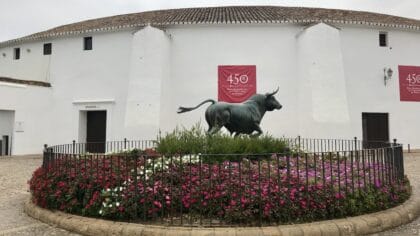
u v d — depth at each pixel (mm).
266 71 18219
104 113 19953
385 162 6406
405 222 5398
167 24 18359
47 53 21094
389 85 18828
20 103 19016
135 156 5734
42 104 19984
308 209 4980
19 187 9008
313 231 4602
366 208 5367
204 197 5133
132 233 4660
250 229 4562
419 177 9945
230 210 4828
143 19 20500
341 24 18422
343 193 5266
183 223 4879
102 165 5910
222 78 18219
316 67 17078
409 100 19031
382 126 18812
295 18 18547
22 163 14656
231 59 18297
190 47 18531
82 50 20031
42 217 5707
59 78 20406
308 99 17172
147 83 17438
